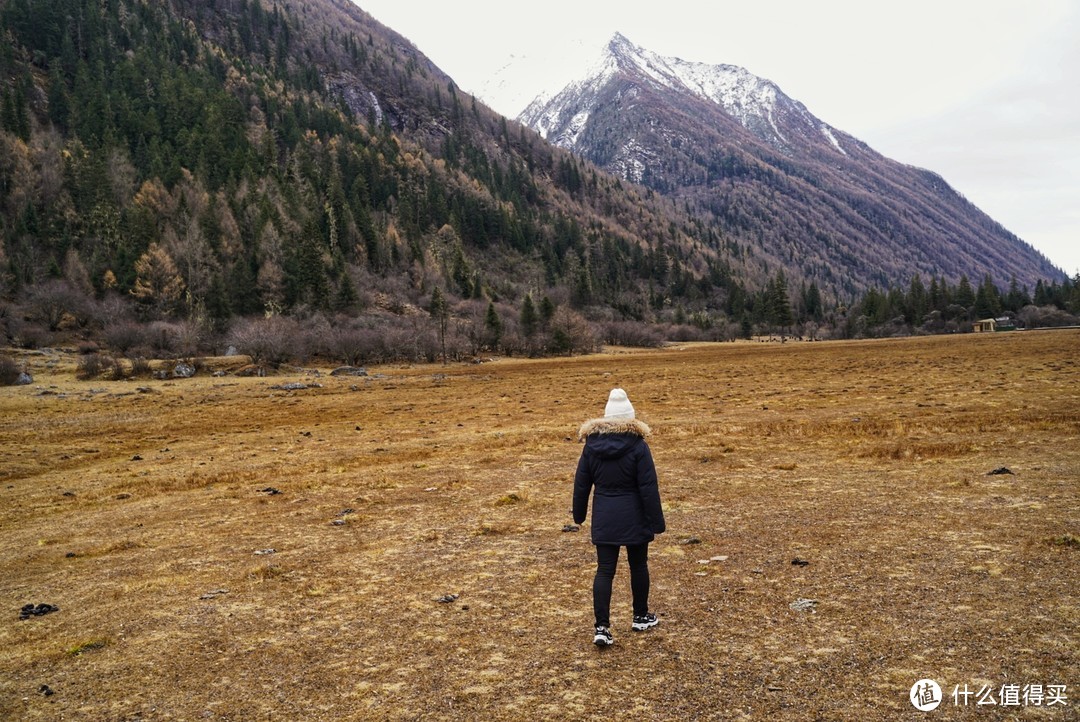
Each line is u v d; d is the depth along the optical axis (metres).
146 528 11.78
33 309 91.38
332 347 88.19
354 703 4.96
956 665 4.91
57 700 5.26
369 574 8.31
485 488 13.79
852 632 5.64
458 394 44.88
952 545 7.84
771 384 40.16
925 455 14.18
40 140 155.75
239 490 15.18
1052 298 164.25
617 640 5.84
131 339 80.81
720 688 4.83
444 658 5.68
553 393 42.09
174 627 6.76
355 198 183.88
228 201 143.50
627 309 183.00
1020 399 23.83
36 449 24.14
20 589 8.54
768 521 9.70
